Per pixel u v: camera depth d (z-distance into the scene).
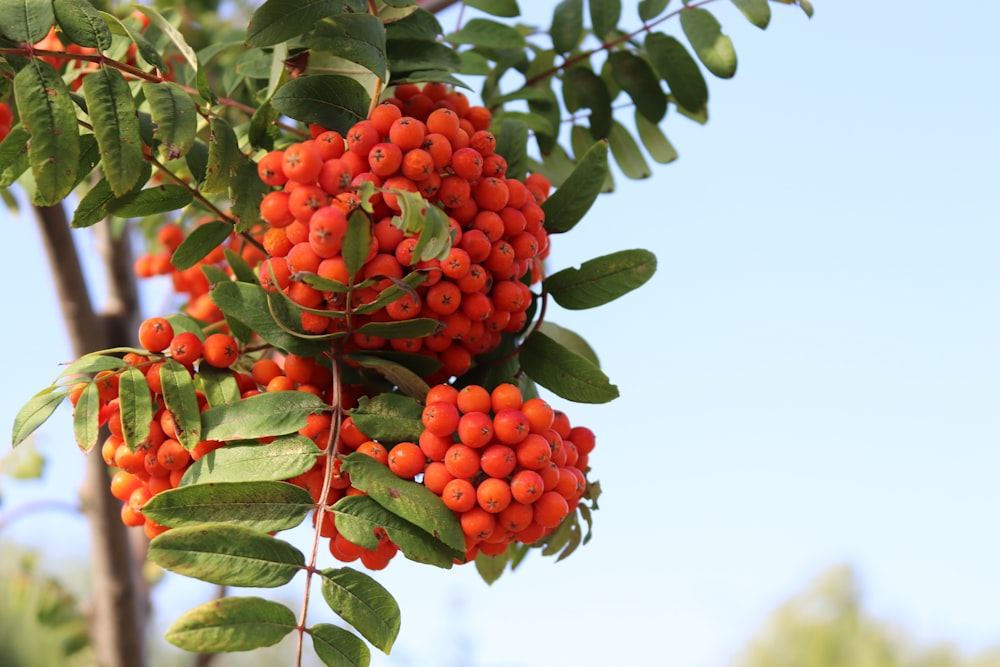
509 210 0.73
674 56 0.83
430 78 0.76
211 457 0.71
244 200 0.74
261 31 0.72
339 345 0.73
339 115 0.74
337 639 0.68
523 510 0.70
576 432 0.76
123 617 1.07
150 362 0.73
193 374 0.73
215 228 0.77
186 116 0.72
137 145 0.71
